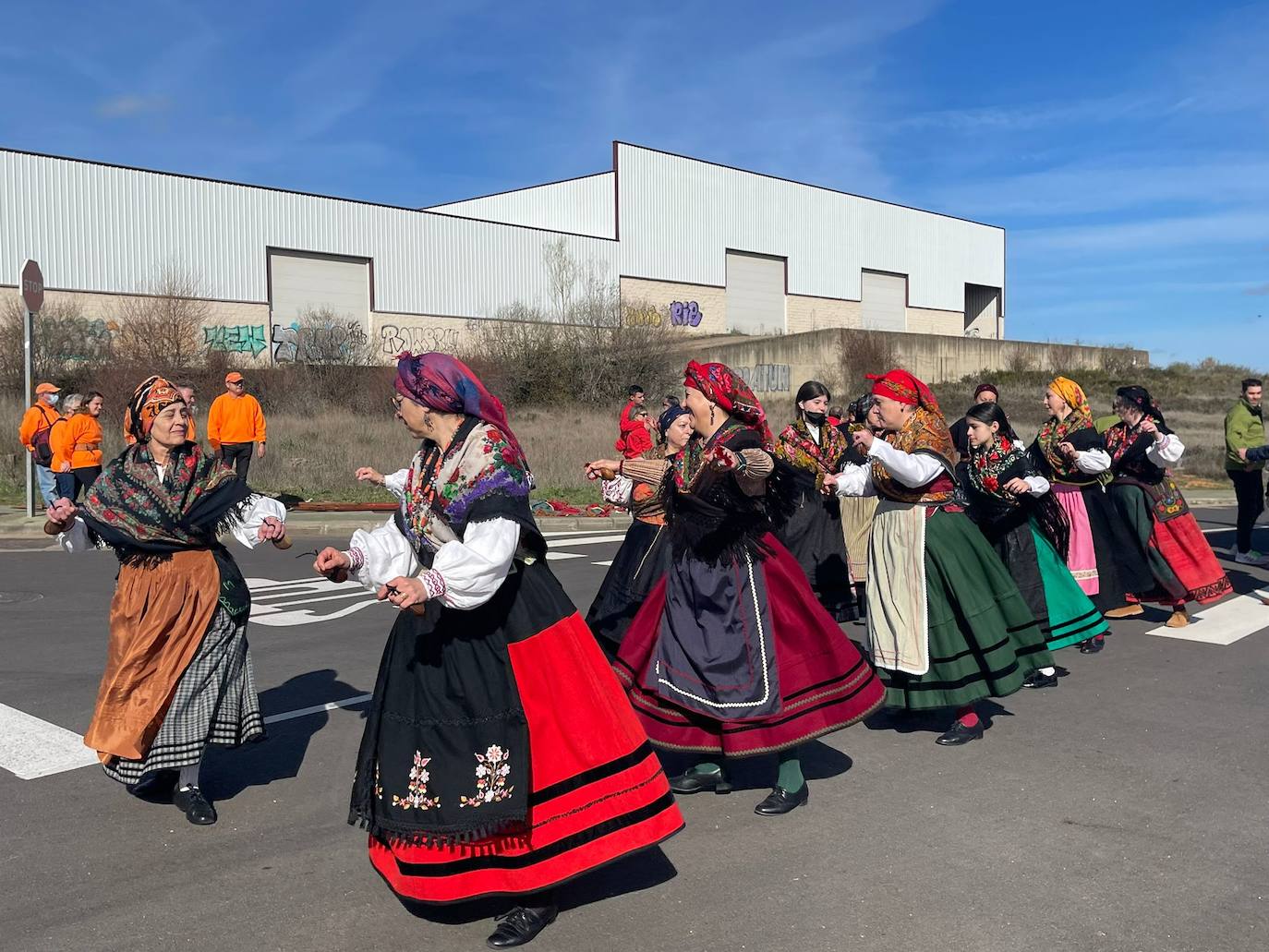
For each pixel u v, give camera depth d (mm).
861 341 45562
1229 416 11883
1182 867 4109
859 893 3900
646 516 6039
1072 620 6770
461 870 3400
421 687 3430
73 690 6555
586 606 9273
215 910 3805
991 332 69875
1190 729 5871
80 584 10398
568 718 3461
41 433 14219
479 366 34656
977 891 3908
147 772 4426
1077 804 4766
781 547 4625
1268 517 16781
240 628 4672
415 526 3498
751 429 4516
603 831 3465
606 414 32625
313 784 5062
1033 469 6691
